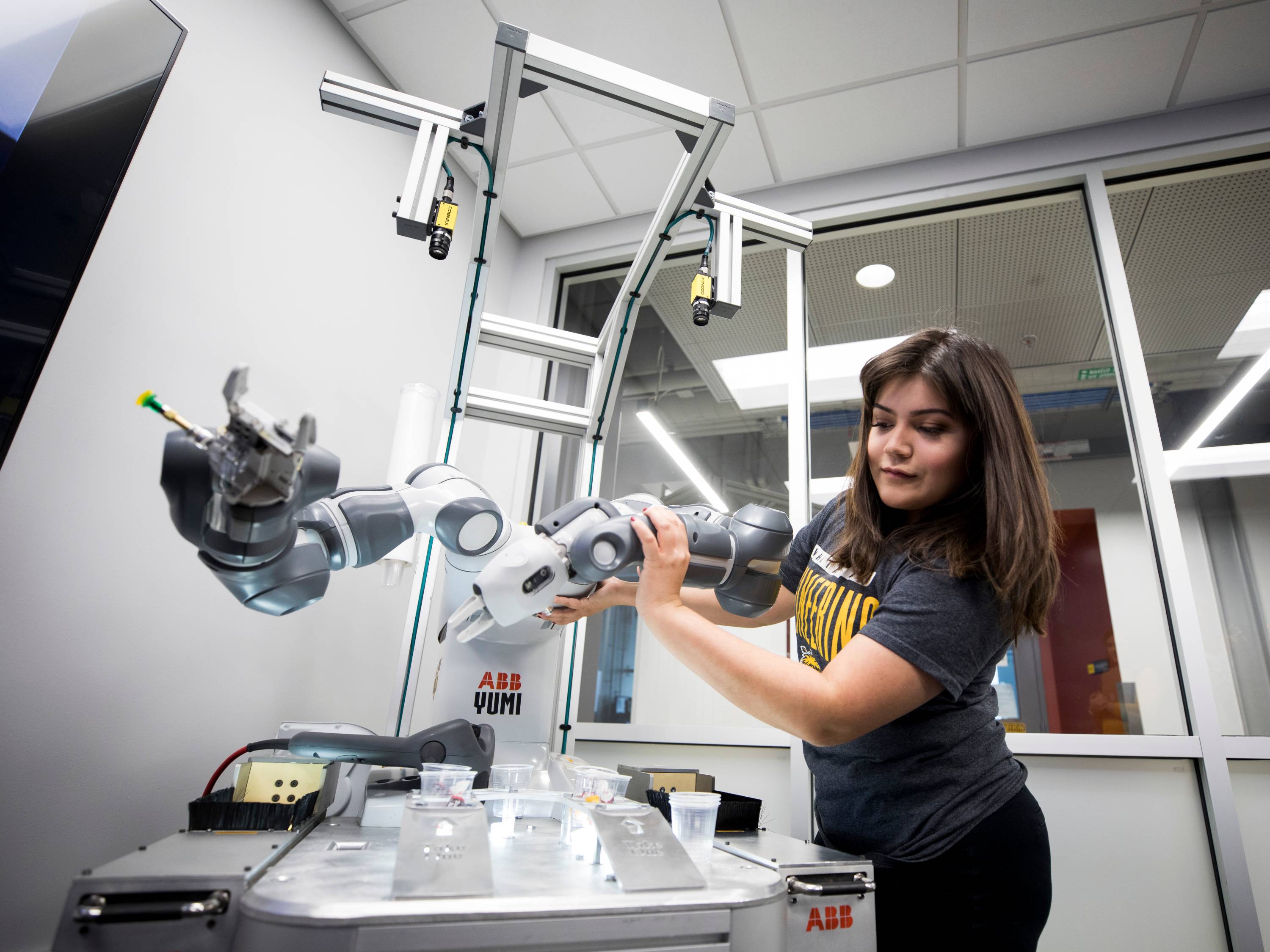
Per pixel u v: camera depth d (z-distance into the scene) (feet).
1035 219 7.60
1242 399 6.54
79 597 3.90
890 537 3.15
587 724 7.06
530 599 2.79
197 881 1.88
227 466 1.83
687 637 2.64
